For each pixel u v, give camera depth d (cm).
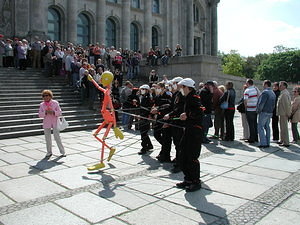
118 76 1820
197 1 4216
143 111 890
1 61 1870
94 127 1381
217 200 521
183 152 576
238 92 2766
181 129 682
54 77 1802
